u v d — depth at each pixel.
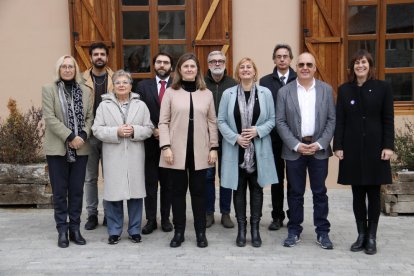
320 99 4.57
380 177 4.42
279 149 5.09
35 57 6.90
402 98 6.95
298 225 4.77
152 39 6.94
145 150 5.07
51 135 4.66
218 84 5.23
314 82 4.64
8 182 6.03
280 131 4.66
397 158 5.98
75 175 4.78
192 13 6.84
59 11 6.86
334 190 6.82
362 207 4.62
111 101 4.77
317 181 4.64
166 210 5.22
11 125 6.21
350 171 4.48
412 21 6.85
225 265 4.28
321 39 6.74
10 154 6.11
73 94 4.72
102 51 5.09
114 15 6.82
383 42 6.86
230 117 4.62
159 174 5.20
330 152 4.67
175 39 6.93
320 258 4.44
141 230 5.19
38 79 6.92
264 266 4.26
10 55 6.90
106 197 4.73
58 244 4.77
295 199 4.71
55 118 4.61
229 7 6.74
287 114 4.65
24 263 4.35
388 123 4.43
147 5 6.90
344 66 6.84
